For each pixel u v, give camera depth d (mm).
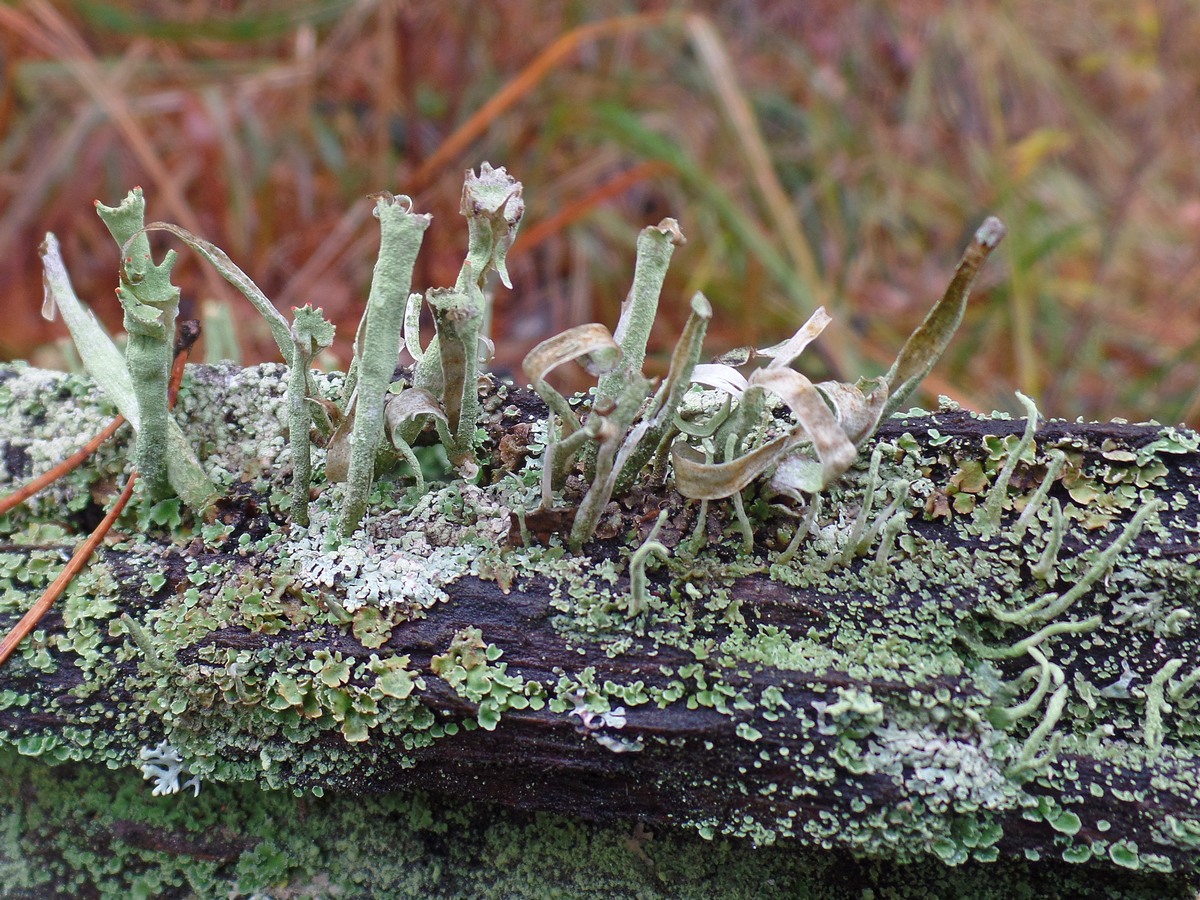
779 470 200
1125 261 442
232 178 367
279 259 374
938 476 212
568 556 207
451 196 379
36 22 381
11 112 375
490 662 203
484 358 215
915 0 496
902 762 200
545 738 202
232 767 207
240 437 217
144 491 213
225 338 260
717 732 200
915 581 206
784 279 344
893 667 202
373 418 200
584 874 213
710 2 472
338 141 404
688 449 207
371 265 366
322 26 425
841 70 469
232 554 209
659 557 204
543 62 349
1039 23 543
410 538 208
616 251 382
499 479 214
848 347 345
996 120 450
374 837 214
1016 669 206
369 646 203
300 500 208
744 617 204
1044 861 208
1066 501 211
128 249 198
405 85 380
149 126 386
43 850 214
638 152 380
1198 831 198
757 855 212
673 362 198
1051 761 200
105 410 219
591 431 196
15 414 219
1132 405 372
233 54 423
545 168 405
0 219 358
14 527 216
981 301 398
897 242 424
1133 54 530
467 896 214
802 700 201
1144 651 207
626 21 362
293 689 202
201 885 214
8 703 205
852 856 211
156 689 204
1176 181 487
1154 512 208
